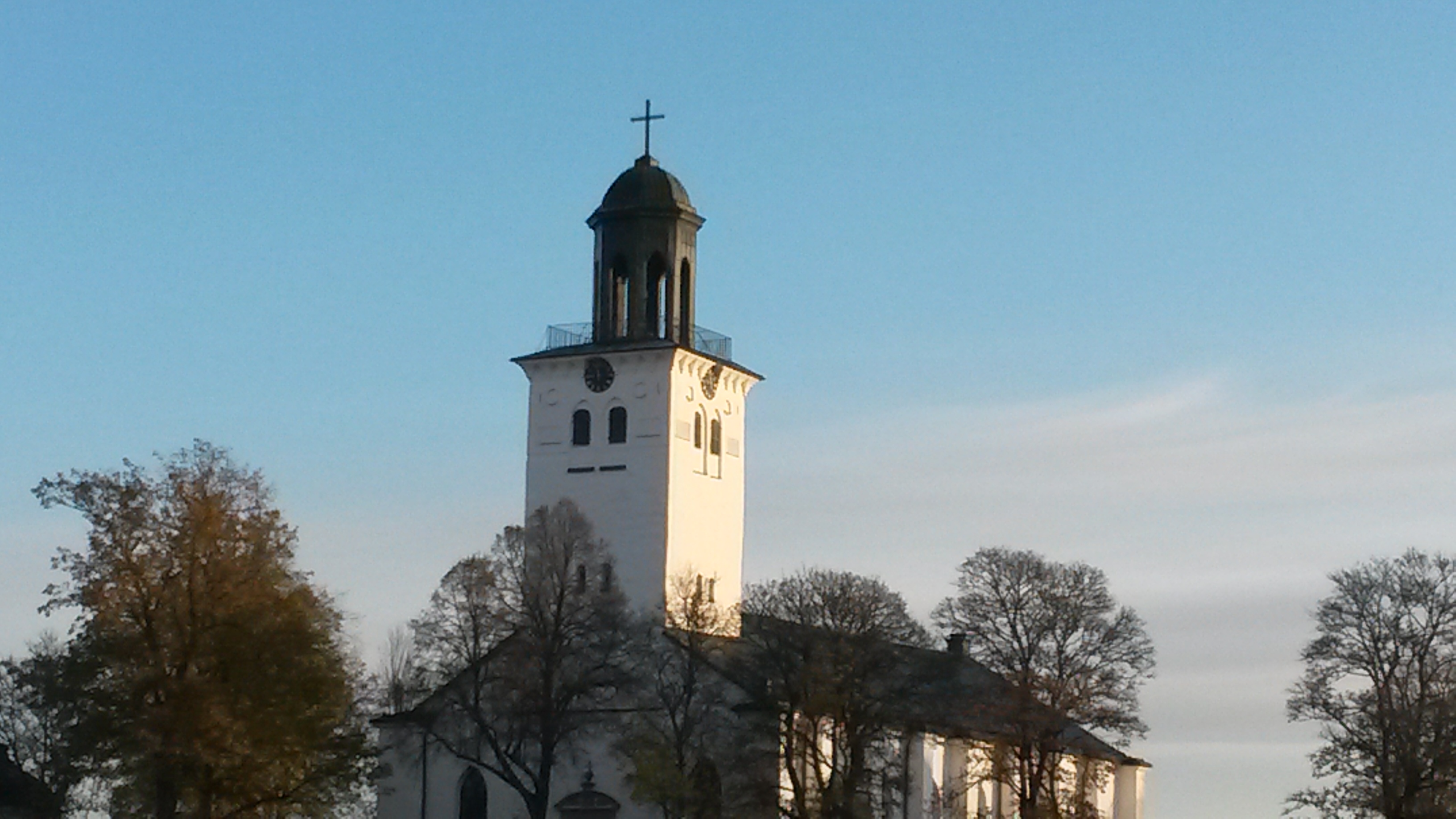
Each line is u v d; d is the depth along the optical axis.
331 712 106.00
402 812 133.00
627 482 136.88
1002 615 123.31
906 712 122.56
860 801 118.75
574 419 139.00
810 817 117.75
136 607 101.44
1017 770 123.00
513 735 121.75
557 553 124.94
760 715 121.81
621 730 127.31
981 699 125.00
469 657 122.50
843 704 118.06
